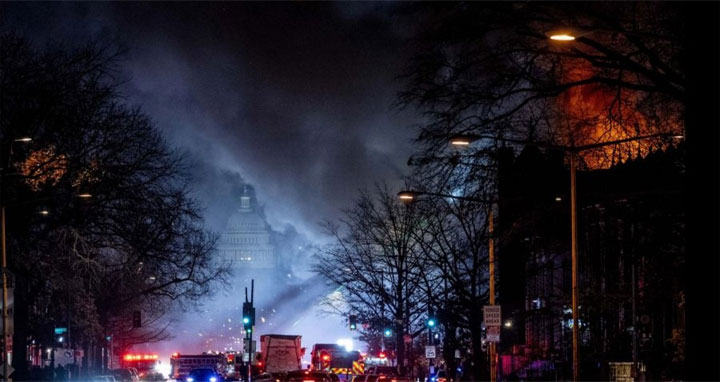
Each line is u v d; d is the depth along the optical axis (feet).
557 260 238.27
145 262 247.70
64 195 212.84
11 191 206.59
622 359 191.72
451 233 243.40
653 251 155.33
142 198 225.97
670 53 78.18
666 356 180.24
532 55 78.33
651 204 144.56
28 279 220.02
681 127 105.81
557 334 242.37
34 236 221.05
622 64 74.64
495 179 99.91
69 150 210.59
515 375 228.63
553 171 119.96
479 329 200.64
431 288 259.60
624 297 182.09
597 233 179.63
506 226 139.54
